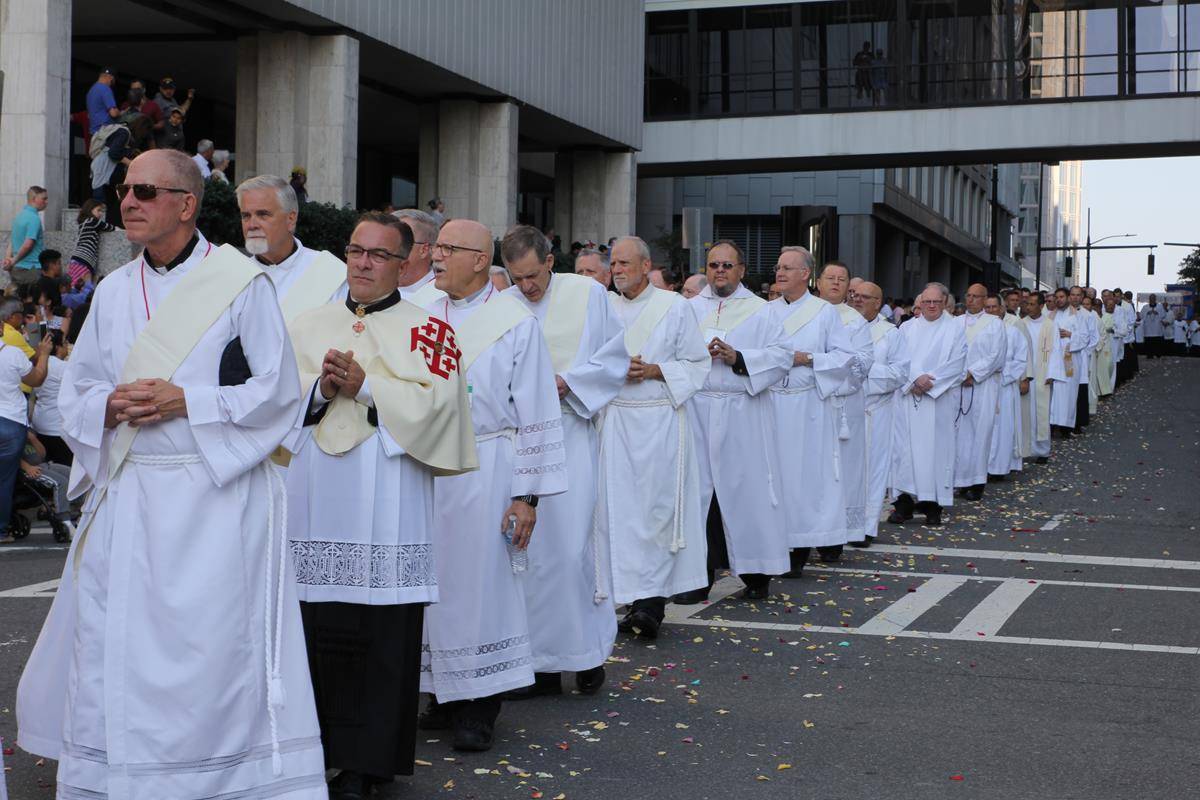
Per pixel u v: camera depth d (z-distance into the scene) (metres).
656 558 8.28
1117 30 33.53
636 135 34.94
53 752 4.73
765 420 9.73
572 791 5.46
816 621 8.94
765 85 36.16
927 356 14.18
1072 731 6.42
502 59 28.55
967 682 7.34
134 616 4.45
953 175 62.66
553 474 6.22
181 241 4.65
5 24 17.44
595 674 7.02
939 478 14.07
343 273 6.45
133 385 4.44
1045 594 9.95
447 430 5.38
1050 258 125.00
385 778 5.21
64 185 17.78
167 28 23.84
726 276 9.92
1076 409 24.55
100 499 4.57
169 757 4.39
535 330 6.27
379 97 29.22
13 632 8.02
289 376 4.64
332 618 5.23
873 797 5.45
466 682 5.96
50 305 14.63
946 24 34.75
